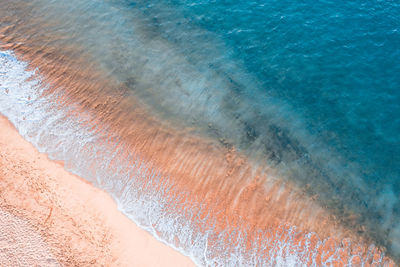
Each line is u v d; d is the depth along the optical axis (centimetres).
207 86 2150
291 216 1603
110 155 1814
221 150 1838
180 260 1478
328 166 1789
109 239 1516
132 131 1912
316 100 2075
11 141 1859
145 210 1627
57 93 2095
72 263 1429
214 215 1605
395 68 2198
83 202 1636
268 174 1744
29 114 1988
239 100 2078
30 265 1402
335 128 1950
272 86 2150
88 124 1945
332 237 1545
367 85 2127
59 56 2312
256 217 1596
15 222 1531
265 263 1475
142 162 1788
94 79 2172
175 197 1666
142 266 1453
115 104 2038
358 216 1614
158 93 2105
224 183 1708
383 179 1744
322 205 1644
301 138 1908
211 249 1509
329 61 2255
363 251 1509
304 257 1487
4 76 2169
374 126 1950
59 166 1769
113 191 1688
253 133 1920
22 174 1716
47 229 1519
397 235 1557
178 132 1909
